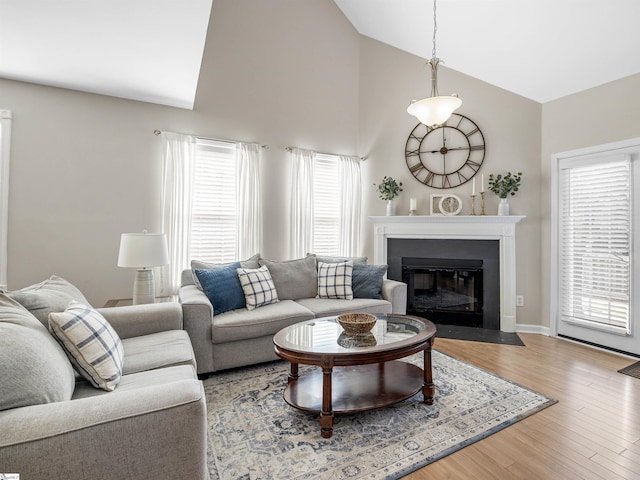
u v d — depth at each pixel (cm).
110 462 98
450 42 381
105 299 327
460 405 221
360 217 459
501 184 387
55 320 144
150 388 114
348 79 461
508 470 161
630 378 264
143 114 341
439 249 420
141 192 340
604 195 328
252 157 389
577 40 299
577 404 223
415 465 164
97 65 266
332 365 187
